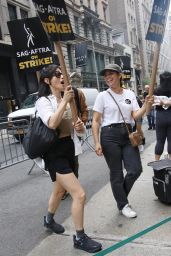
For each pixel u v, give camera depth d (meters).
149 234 4.13
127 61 20.64
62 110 3.69
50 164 3.93
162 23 4.19
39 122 3.89
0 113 26.50
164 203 5.13
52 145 3.90
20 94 28.36
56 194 4.30
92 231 4.39
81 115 5.37
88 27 43.97
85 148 10.99
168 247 3.80
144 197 5.48
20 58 10.92
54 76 3.92
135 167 4.69
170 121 6.36
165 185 4.96
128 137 4.73
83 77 39.59
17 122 9.69
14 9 29.31
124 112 4.69
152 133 14.06
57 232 4.39
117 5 65.19
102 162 8.75
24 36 10.80
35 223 4.90
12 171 8.62
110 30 52.47
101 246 3.87
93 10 46.66
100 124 4.85
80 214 3.84
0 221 5.12
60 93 4.00
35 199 6.04
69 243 4.11
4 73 27.53
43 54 10.74
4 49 26.38
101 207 5.22
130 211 4.72
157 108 6.46
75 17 40.59
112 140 4.70
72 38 4.06
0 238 4.51
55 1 3.87
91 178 7.20
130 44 66.12
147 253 3.71
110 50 51.53
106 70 4.68
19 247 4.19
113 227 4.46
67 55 36.66
